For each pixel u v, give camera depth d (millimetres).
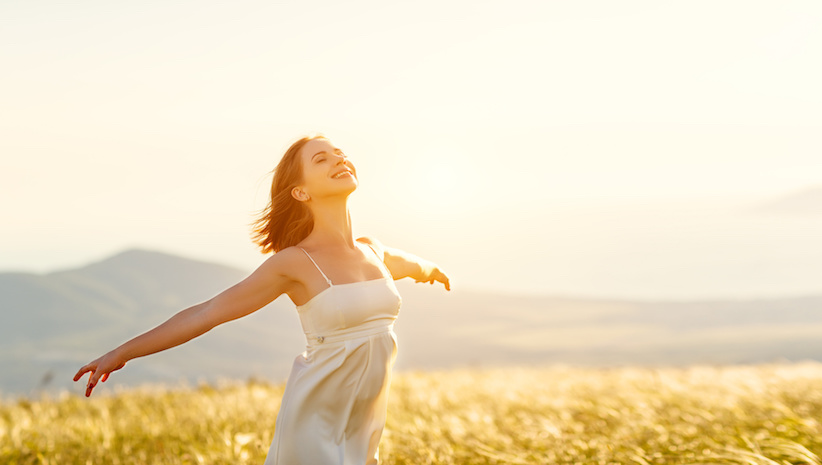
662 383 11242
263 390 12180
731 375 12438
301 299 4062
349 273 4047
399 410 9188
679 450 5973
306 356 4141
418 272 4820
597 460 5949
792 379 11000
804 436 6094
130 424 9102
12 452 7082
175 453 6957
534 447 6648
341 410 3998
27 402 12266
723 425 7016
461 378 14383
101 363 3611
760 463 5184
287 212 4270
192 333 3764
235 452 6500
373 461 4184
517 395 10672
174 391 13812
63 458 7020
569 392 11359
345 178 4152
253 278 3928
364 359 3982
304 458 3934
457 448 6648
